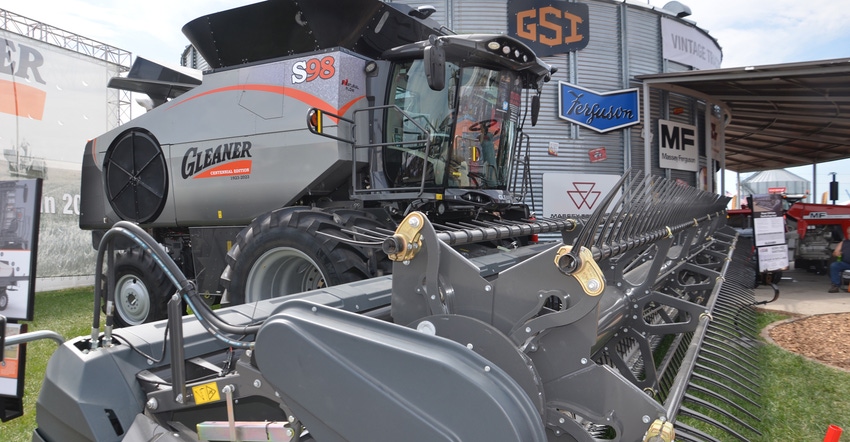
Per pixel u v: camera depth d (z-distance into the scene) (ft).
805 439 10.50
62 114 34.76
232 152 16.39
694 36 44.80
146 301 17.83
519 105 16.72
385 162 15.40
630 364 11.67
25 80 32.71
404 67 15.29
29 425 11.64
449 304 5.72
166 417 6.21
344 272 12.05
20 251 9.09
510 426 4.28
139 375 6.29
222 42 17.22
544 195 39.14
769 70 30.25
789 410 11.84
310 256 12.48
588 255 5.07
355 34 15.60
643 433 5.00
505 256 13.58
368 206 14.89
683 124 44.65
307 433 5.75
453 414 4.48
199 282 16.92
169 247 19.20
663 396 9.96
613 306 9.18
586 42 39.42
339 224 12.48
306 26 15.58
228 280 13.71
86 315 24.07
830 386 13.46
